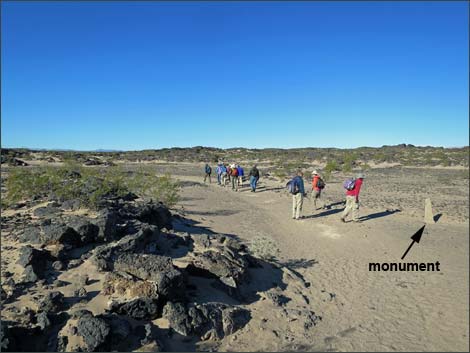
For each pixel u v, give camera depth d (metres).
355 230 13.28
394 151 71.94
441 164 47.00
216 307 6.54
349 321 6.92
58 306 5.86
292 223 14.40
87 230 7.93
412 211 16.98
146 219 10.75
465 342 6.18
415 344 6.14
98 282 6.67
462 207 18.22
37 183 12.40
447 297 7.83
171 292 6.30
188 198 20.19
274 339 6.22
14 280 6.44
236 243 9.93
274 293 7.62
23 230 8.45
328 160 55.38
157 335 5.72
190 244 9.36
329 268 9.53
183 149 87.75
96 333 5.26
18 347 5.01
